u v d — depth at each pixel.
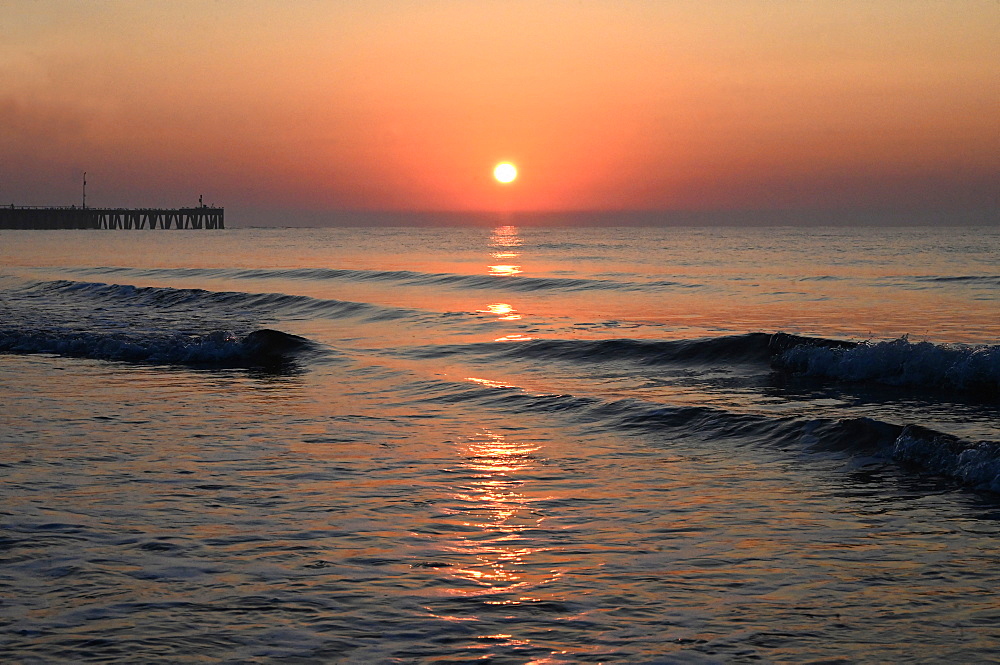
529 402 14.41
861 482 9.67
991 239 128.50
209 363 19.86
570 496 9.27
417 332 24.80
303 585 6.74
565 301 34.34
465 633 5.91
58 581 6.78
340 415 13.77
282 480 9.88
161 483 9.72
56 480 9.80
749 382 16.91
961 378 15.82
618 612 6.25
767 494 9.29
